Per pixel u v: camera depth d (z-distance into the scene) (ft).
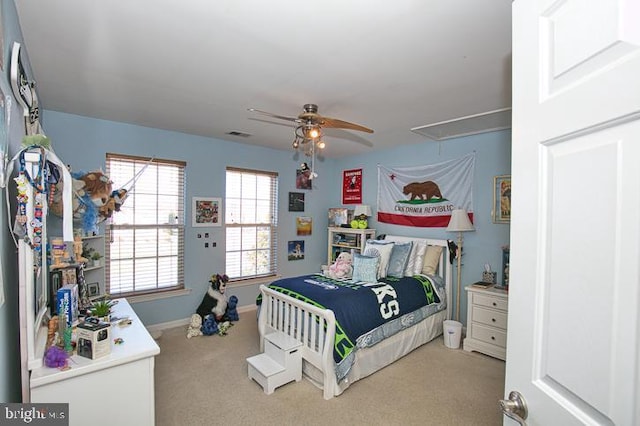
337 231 16.38
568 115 2.05
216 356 10.15
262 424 6.89
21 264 4.22
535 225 2.35
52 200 5.67
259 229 15.42
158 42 5.86
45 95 8.64
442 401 7.84
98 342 4.74
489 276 11.44
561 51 2.14
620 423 1.71
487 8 4.71
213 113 10.09
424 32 5.38
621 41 1.70
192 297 13.24
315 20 5.10
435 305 11.63
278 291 9.95
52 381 4.29
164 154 12.35
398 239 14.29
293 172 16.46
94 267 10.16
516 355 2.52
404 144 14.23
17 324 4.88
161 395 7.93
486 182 11.80
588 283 1.92
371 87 7.78
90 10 4.91
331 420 7.06
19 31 5.25
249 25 5.27
